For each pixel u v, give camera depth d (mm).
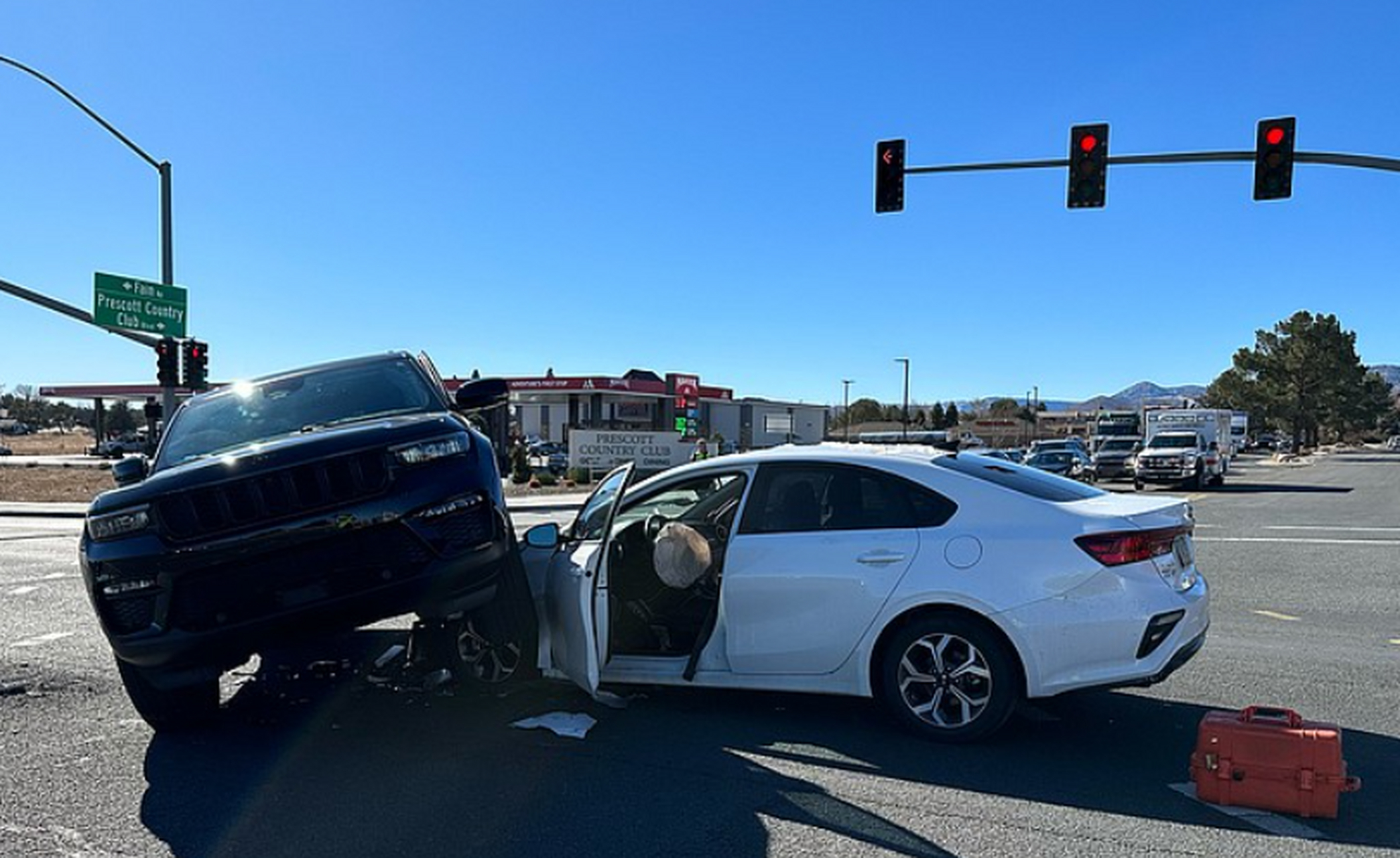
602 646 5117
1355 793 4348
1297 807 4070
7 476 36688
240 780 4660
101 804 4363
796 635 5141
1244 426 68875
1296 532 16312
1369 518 18812
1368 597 9766
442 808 4254
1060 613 4723
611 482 6090
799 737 5141
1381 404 104438
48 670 6816
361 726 5469
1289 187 16016
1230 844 3811
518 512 23031
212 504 4730
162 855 3838
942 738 4949
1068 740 5082
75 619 8766
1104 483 35500
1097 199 16922
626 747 5020
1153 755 4852
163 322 23125
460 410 6605
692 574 5344
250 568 4723
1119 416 48844
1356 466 51281
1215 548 14016
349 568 4777
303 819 4160
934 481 5141
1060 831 3947
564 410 70562
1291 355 82125
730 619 5266
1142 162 16797
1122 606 4703
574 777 4602
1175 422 38781
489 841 3914
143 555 4688
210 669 4930
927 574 4918
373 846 3881
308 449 4848
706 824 4047
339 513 4746
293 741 5227
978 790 4387
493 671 5676
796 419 81562
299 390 6391
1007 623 4766
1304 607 9211
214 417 6168
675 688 6074
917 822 4039
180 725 5469
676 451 33406
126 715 5781
